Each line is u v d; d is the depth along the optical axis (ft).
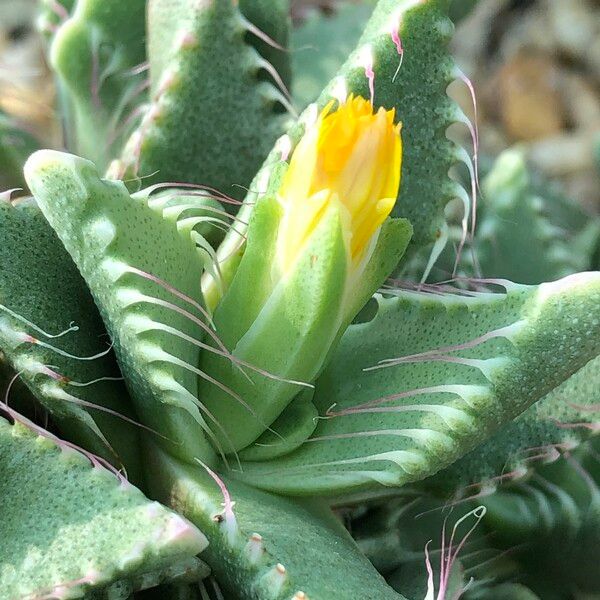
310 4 0.87
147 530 0.46
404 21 0.54
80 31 0.63
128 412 0.53
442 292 0.57
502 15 1.64
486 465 0.56
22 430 0.49
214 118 0.59
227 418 0.52
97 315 0.52
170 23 0.59
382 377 0.54
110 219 0.48
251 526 0.50
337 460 0.53
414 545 0.59
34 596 0.46
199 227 0.56
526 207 0.69
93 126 0.65
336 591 0.48
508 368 0.50
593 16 1.62
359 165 0.49
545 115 1.55
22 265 0.51
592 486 0.61
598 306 0.49
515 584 0.61
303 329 0.50
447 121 0.56
